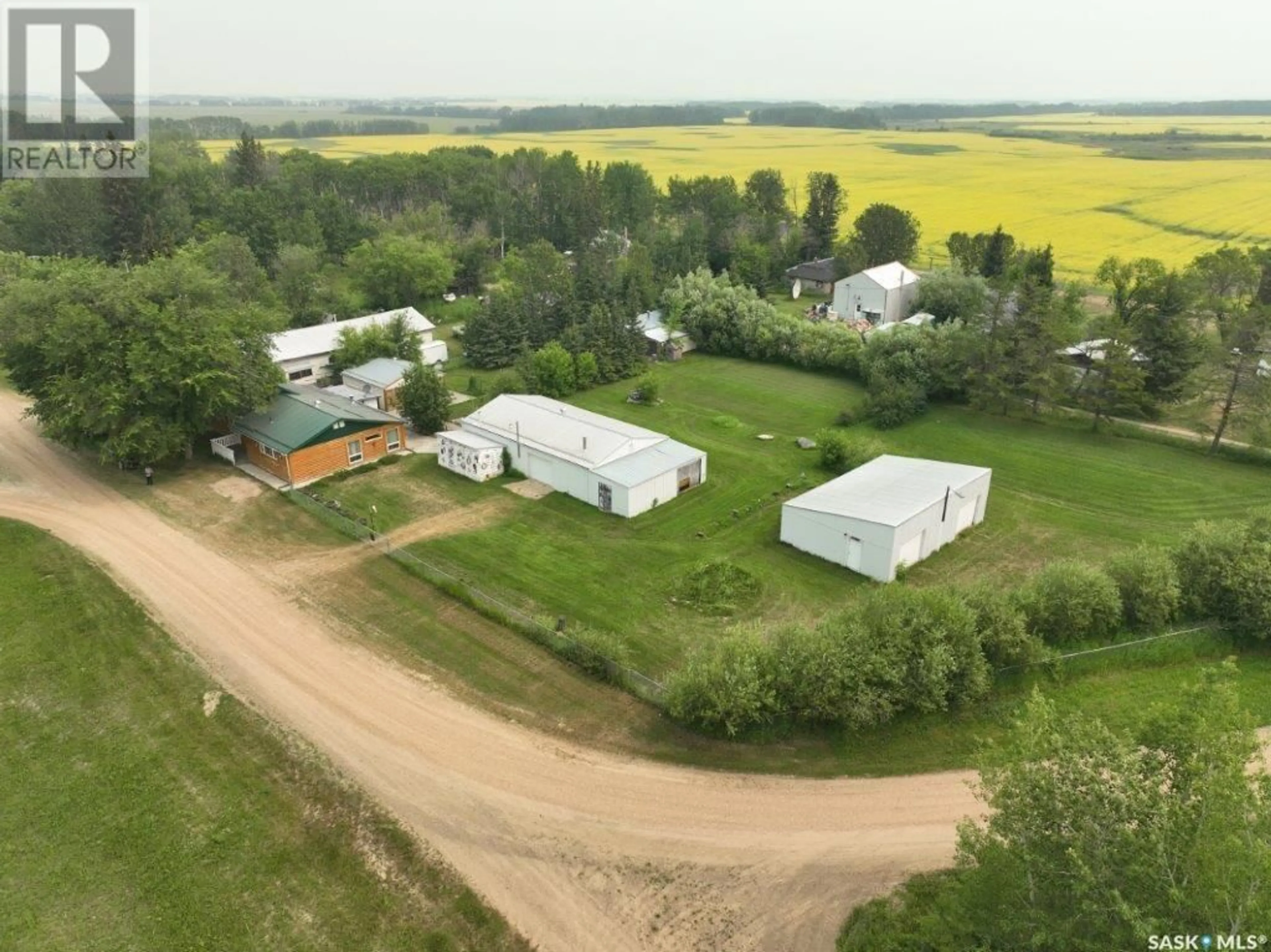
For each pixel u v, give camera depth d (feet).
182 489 158.61
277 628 114.11
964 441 187.73
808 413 207.00
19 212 371.97
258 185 426.10
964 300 268.00
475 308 274.77
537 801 84.33
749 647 95.55
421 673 104.63
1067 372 198.59
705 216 427.33
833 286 328.08
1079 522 149.59
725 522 149.07
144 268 168.35
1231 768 53.67
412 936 70.13
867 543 128.98
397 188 473.67
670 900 73.67
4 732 93.20
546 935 70.38
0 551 132.98
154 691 100.37
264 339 174.40
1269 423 172.04
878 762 89.15
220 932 70.18
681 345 256.52
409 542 139.74
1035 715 61.98
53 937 69.51
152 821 81.35
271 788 85.71
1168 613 110.52
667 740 92.58
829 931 70.49
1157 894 50.55
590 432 163.63
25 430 186.39
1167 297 196.13
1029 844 56.03
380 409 202.59
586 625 116.57
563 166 498.69
